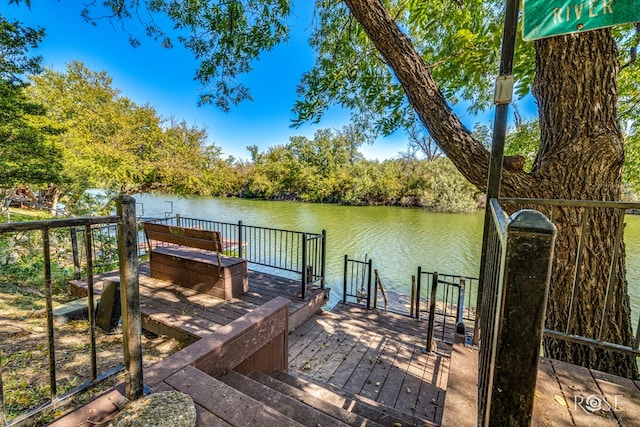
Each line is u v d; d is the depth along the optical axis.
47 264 0.97
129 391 1.25
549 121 1.92
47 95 11.17
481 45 2.61
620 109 4.07
